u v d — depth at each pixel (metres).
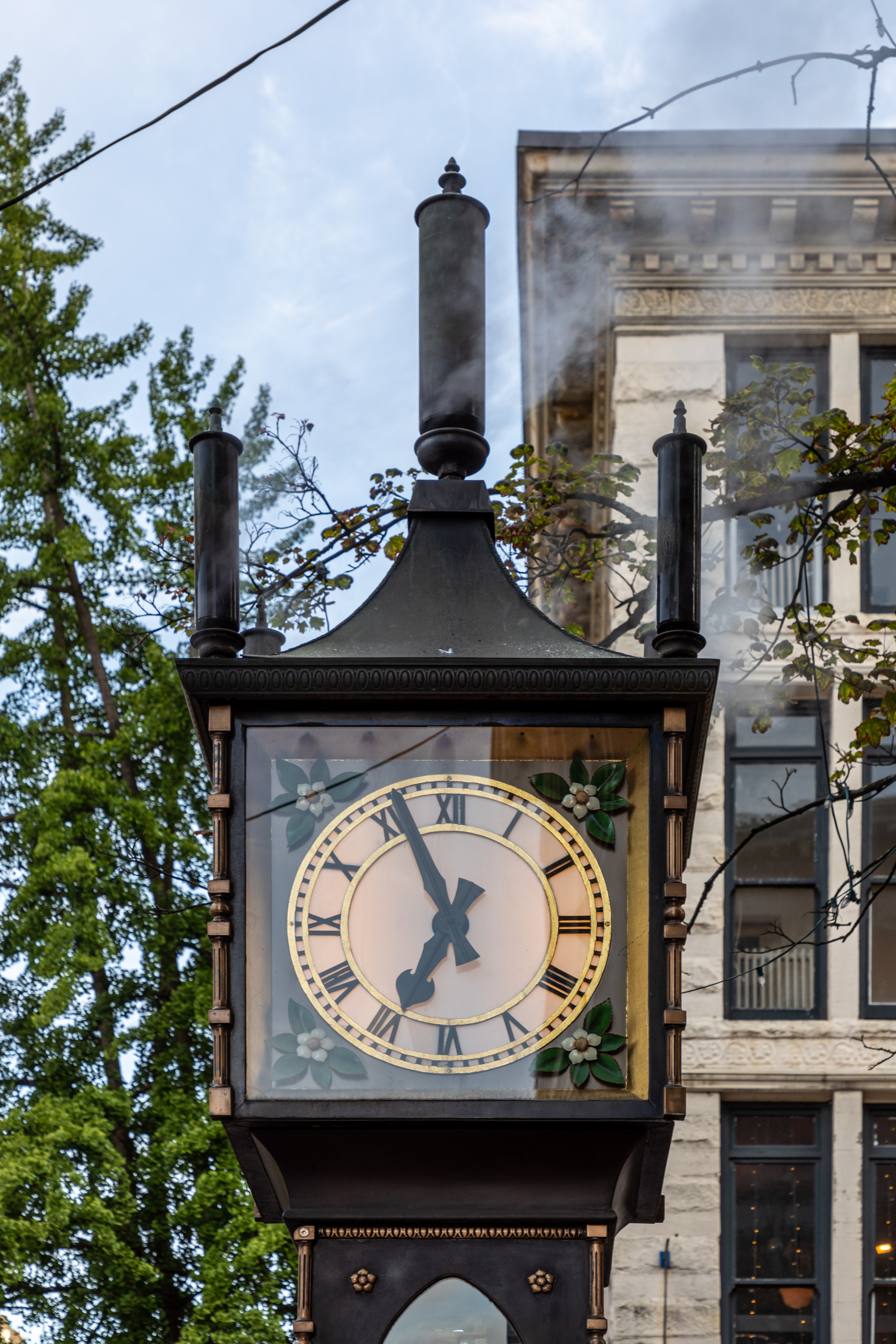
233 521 2.48
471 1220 2.26
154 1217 19.92
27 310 24.08
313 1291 2.25
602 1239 2.26
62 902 21.34
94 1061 21.45
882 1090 18.80
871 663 19.02
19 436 23.66
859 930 19.34
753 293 21.20
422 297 2.74
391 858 2.33
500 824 2.34
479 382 2.70
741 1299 18.56
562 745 2.37
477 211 2.76
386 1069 2.25
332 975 2.28
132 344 24.41
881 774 19.44
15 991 21.88
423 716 2.35
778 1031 18.94
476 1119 2.21
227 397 23.80
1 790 23.06
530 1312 2.24
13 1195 19.08
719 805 19.53
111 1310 19.67
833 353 21.34
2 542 23.86
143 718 21.77
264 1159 2.30
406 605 2.51
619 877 2.32
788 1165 18.89
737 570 19.38
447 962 2.29
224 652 2.41
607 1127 2.23
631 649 17.75
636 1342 18.08
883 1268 18.56
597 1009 2.27
